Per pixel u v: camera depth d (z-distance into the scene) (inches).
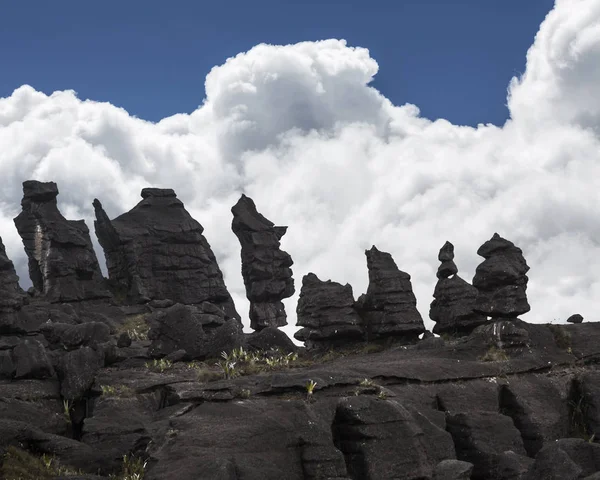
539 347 1573.6
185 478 926.4
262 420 1077.1
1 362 1432.1
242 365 1498.5
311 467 1053.8
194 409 1147.9
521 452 1280.8
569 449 1056.8
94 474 1136.2
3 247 2087.8
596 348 1606.8
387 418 1149.7
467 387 1379.2
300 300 1886.1
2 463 1071.0
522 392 1422.2
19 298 1969.7
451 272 1916.8
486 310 1596.9
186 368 1512.1
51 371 1428.4
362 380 1238.3
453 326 1855.3
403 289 1852.9
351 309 1846.7
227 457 971.3
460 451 1268.5
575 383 1504.7
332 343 1847.9
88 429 1232.8
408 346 1689.2
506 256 1631.4
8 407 1307.8
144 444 1186.6
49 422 1322.6
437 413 1272.1
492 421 1290.6
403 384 1327.5
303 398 1157.1
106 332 1552.7
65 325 1553.9
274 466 1011.3
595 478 920.3
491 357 1509.6
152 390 1354.6
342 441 1144.8
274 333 1763.0
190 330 1614.2
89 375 1425.9
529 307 1593.3
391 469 1114.1
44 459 1149.7
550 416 1400.1
